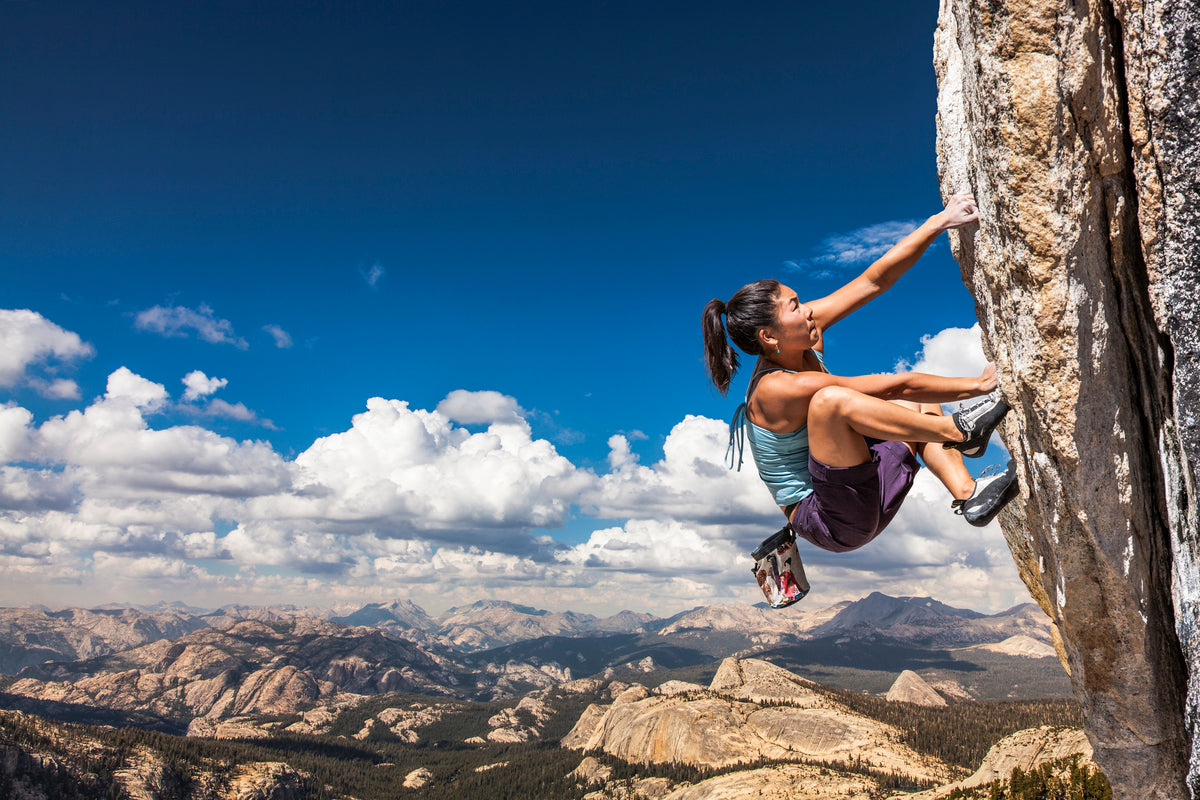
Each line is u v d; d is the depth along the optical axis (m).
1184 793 4.34
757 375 5.20
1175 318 3.40
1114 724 4.44
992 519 4.54
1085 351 3.54
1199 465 3.43
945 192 5.11
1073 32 3.28
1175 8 3.12
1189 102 3.16
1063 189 3.40
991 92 3.47
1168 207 3.34
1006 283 3.82
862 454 4.68
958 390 4.52
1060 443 3.62
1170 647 4.14
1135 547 3.86
